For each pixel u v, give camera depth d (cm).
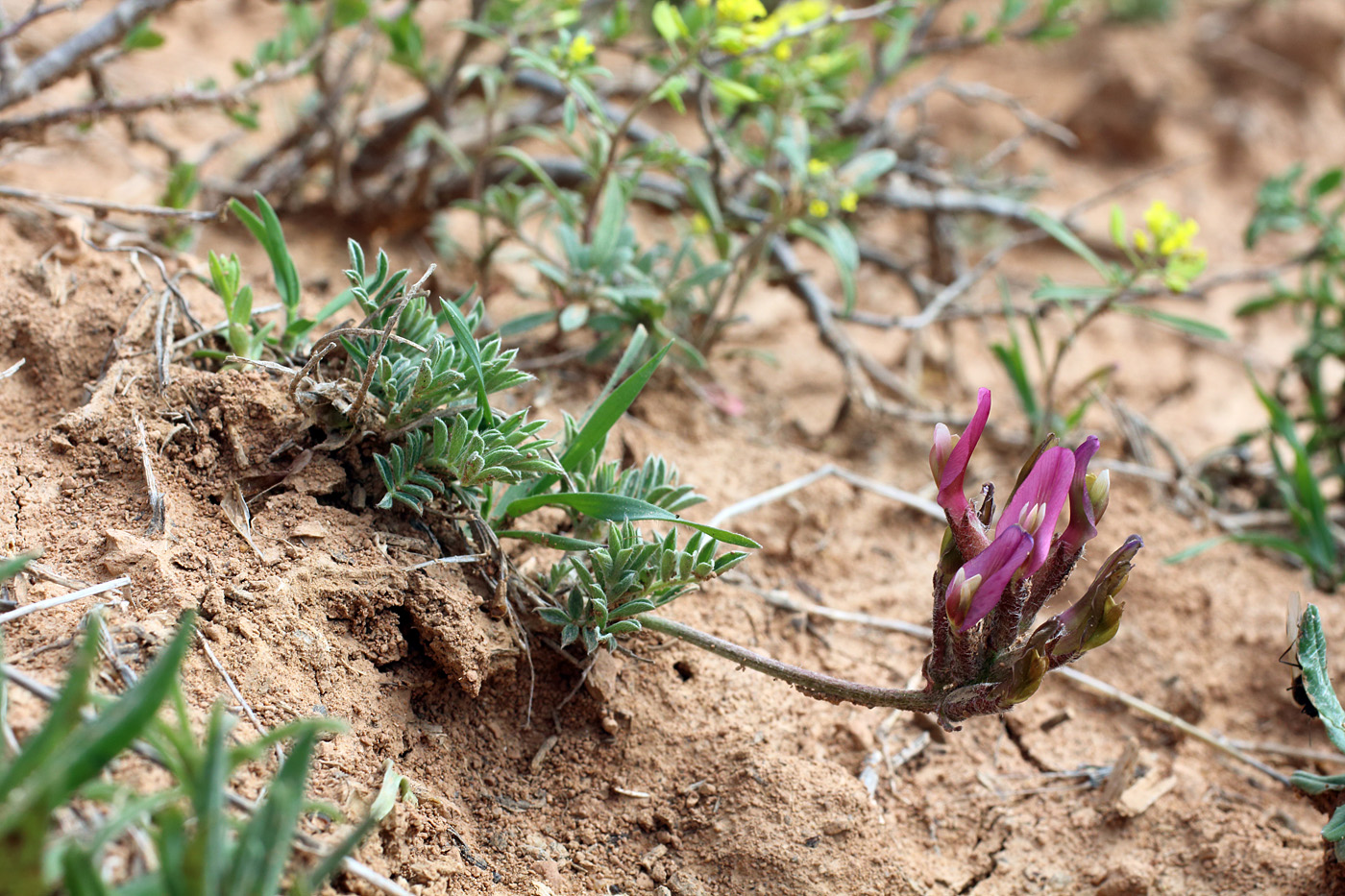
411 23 61
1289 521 62
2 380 50
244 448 48
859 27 95
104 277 52
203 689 45
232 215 63
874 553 56
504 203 58
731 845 48
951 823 50
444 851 46
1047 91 119
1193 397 87
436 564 48
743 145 65
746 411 61
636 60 59
